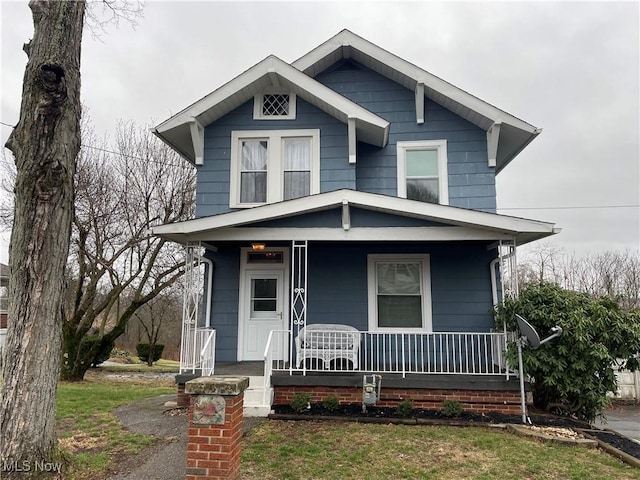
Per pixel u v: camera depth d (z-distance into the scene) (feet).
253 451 16.98
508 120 29.84
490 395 23.81
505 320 23.95
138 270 50.80
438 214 24.06
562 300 23.24
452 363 28.81
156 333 75.61
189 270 26.32
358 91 33.09
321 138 30.60
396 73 31.94
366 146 32.22
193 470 11.89
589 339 21.75
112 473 14.85
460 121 31.81
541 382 24.20
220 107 30.68
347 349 25.30
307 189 30.40
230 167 30.71
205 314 30.17
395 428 20.62
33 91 13.25
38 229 13.08
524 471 15.47
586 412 23.72
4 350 12.93
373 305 29.78
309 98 30.58
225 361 29.55
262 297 30.48
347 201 24.48
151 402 27.14
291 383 24.43
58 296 13.42
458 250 30.09
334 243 30.01
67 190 13.71
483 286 29.48
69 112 13.69
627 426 29.22
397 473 15.05
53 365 13.15
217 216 24.89
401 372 25.26
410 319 29.73
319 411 23.09
